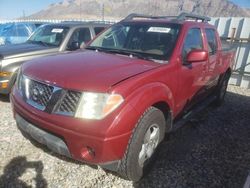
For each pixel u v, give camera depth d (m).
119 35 4.10
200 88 4.40
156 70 3.07
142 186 3.00
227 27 8.87
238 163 3.60
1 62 5.03
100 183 3.00
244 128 4.82
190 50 3.88
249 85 8.53
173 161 3.53
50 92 2.72
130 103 2.60
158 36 3.79
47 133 2.79
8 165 3.20
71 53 3.76
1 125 4.23
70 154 2.67
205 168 3.42
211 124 4.91
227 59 5.68
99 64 3.08
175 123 3.90
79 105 2.55
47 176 3.05
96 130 2.46
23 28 13.16
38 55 5.45
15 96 3.18
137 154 2.79
